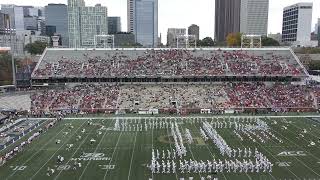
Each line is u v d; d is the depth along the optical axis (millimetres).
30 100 100875
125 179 48219
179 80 109938
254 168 51844
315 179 47812
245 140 67188
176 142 64250
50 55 119500
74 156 58312
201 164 51312
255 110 94562
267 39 196125
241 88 106312
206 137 67375
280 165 53438
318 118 86312
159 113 93375
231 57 119062
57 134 72562
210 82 110188
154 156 56750
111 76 108438
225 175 49688
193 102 98188
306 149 61375
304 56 155375
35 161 55875
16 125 80250
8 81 123438
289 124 80125
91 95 101750
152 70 110812
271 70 111250
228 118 86500
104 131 75000
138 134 72438
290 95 101500
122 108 95312
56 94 102750
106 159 56719
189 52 122750
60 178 48750
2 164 54344
